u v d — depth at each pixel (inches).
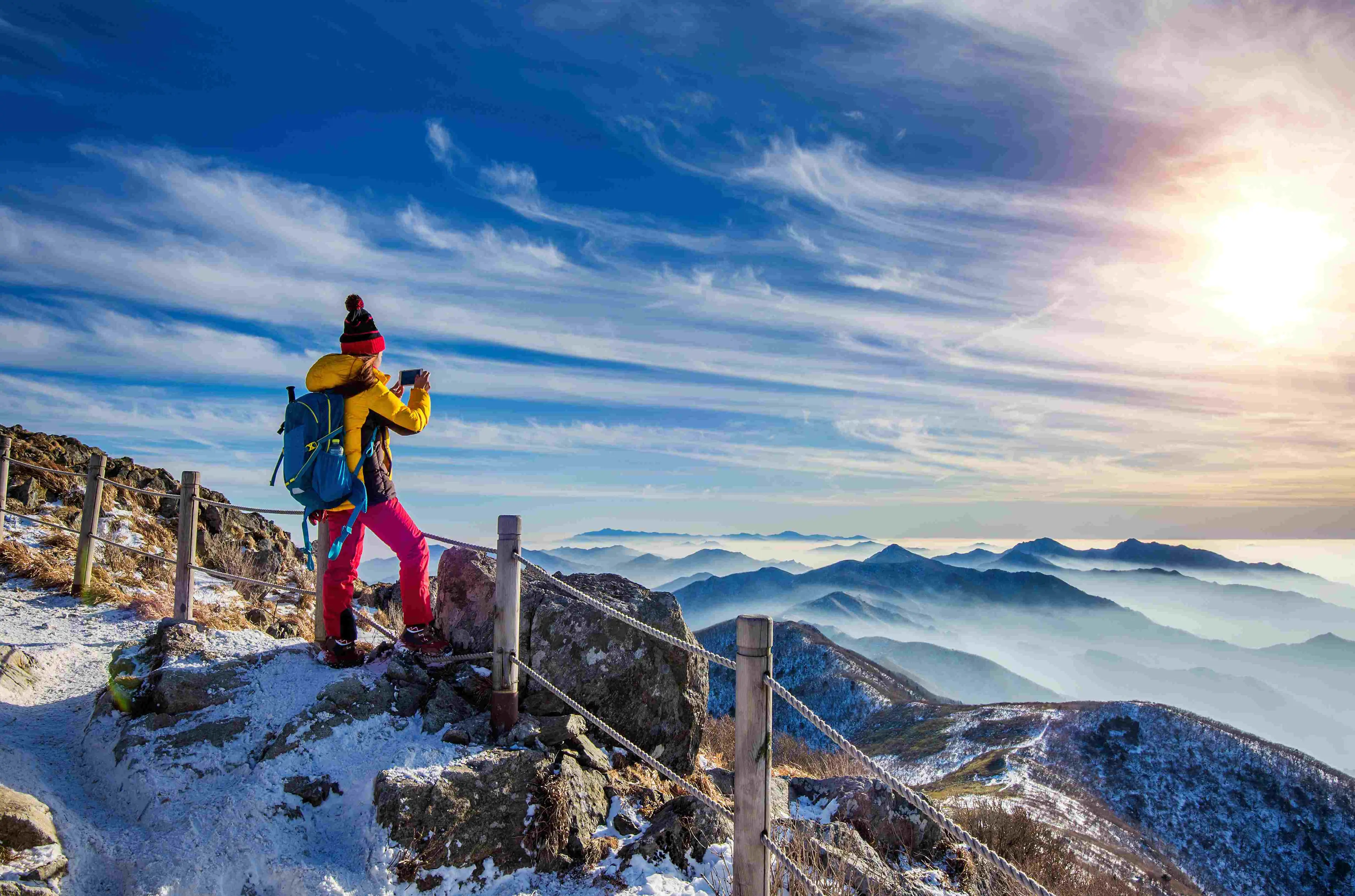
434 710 204.1
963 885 215.0
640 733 233.5
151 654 220.8
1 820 140.3
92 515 390.3
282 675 211.0
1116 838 3720.5
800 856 173.3
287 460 197.3
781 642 7706.7
